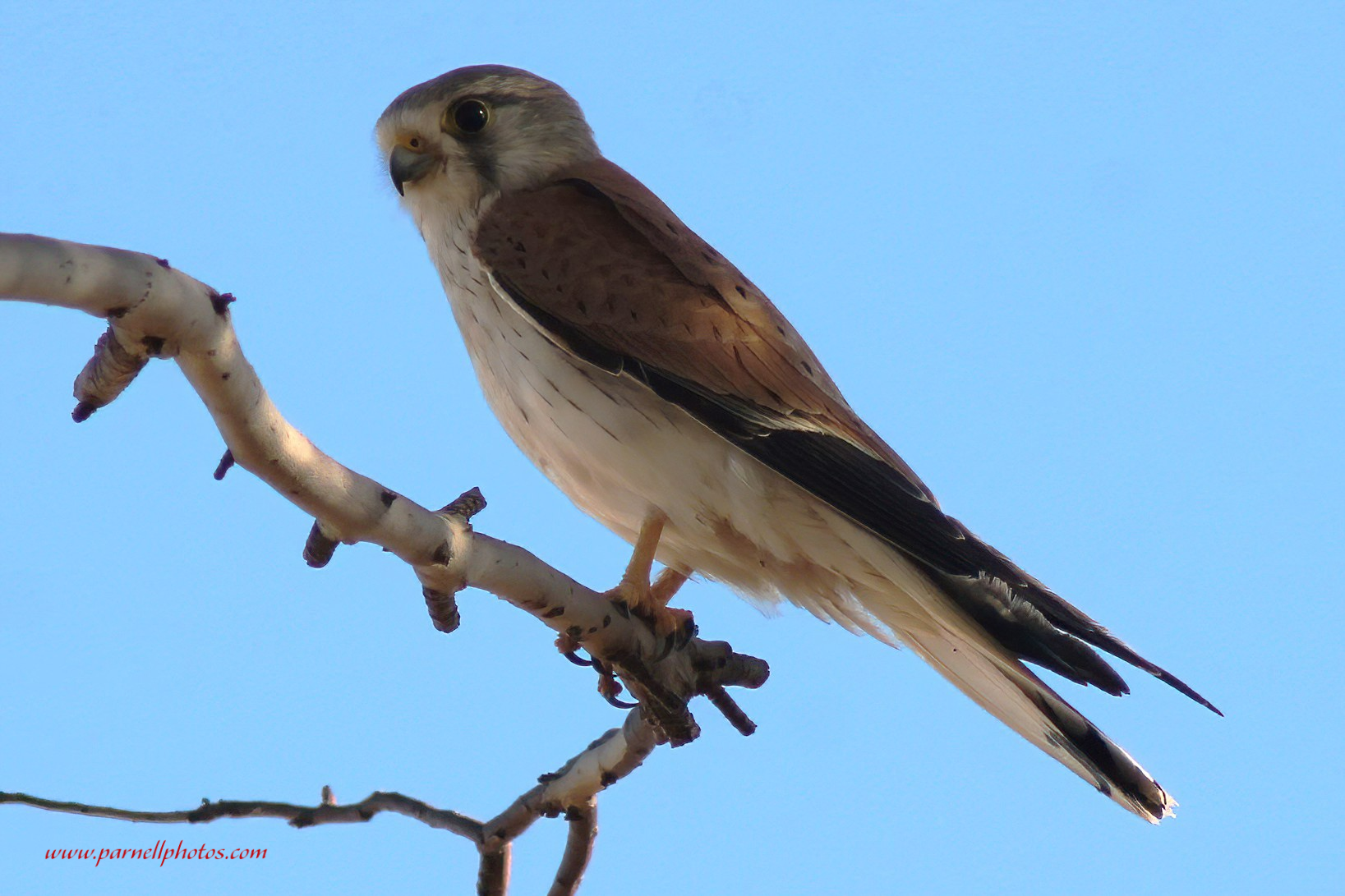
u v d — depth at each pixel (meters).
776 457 7.80
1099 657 7.53
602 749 7.78
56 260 4.45
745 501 7.91
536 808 7.92
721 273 8.36
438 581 6.19
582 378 7.96
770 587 8.70
